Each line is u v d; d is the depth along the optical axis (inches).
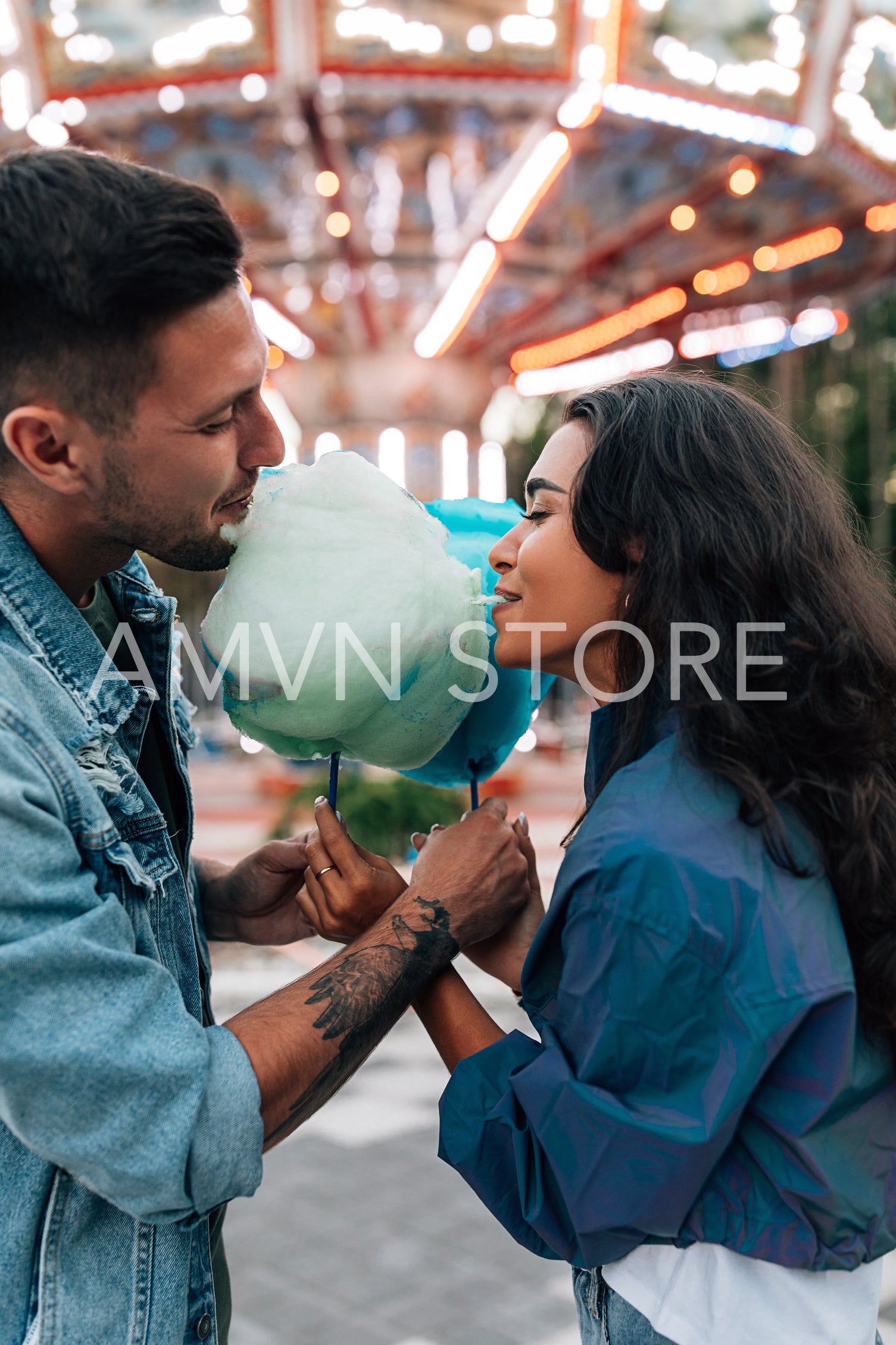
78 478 41.4
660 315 494.3
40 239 37.6
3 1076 35.9
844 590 48.6
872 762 46.0
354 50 260.5
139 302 38.3
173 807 54.9
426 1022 51.8
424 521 51.7
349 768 321.4
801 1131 39.9
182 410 40.5
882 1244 41.9
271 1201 134.8
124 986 38.0
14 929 36.3
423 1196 135.7
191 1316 44.5
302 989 45.0
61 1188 39.4
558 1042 43.6
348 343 473.1
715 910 40.1
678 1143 38.9
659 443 48.9
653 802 43.3
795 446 51.8
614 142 332.5
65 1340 38.7
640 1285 41.9
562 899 43.7
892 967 42.4
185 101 274.8
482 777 63.9
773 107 294.8
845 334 743.7
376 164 356.8
